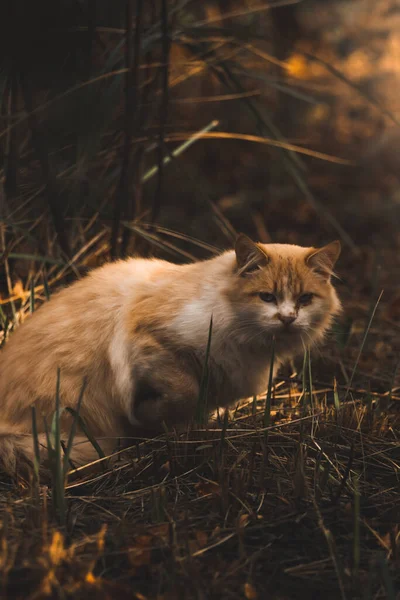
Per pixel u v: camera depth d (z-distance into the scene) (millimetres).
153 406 4008
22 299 5359
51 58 4816
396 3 15930
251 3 11570
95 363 4027
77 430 4004
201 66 5973
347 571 2893
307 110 13445
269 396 3873
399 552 3051
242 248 3943
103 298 4109
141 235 5531
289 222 10391
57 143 5203
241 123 12531
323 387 5129
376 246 9664
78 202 5445
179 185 11047
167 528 3129
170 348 3932
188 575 2785
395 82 15609
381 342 6223
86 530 3191
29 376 3996
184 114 11516
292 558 3037
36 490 3307
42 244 5480
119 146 5598
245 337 3961
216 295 3924
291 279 3965
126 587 2703
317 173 12430
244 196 11031
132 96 5195
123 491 3639
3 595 2611
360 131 14477
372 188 12164
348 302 7434
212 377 4059
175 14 5812
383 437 4238
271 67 11375
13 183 5156
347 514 3324
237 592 2777
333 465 3742
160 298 3973
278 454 3955
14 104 5246
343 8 15539
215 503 3371
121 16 5582
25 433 3898
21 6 4520
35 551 2887
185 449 3762
